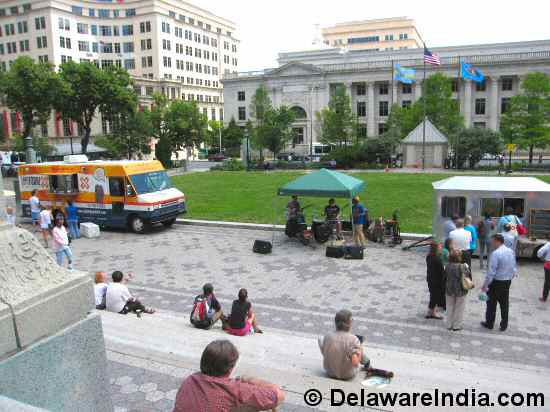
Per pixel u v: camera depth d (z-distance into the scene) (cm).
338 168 5572
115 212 2139
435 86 6003
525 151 7062
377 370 632
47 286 323
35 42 8300
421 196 2964
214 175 4875
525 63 7350
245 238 1967
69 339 332
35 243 334
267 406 316
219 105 11125
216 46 11100
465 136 5169
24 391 297
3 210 330
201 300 948
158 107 6334
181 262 1614
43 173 2308
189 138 6316
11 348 292
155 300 1248
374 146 5547
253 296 1255
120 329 815
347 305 1176
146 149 5856
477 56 7588
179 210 2231
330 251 1625
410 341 955
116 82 5166
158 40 9138
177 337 775
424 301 1190
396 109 6538
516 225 1468
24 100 4778
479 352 900
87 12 8788
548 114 4975
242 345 764
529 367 834
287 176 4594
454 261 985
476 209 1581
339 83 8481
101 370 359
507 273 966
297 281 1373
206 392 311
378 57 8756
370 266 1508
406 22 12369
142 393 534
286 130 6206
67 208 2025
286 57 9506
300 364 679
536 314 1084
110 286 1052
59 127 7619
